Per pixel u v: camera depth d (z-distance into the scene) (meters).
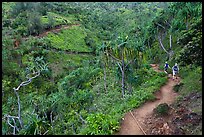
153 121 10.72
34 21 57.34
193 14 25.83
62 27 64.25
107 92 20.84
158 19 38.91
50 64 44.59
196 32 12.27
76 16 78.50
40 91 32.84
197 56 11.89
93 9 101.94
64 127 16.98
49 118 23.19
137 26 57.59
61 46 54.28
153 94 14.22
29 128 14.78
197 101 11.57
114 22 84.50
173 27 32.81
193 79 15.14
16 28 55.44
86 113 18.28
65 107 23.16
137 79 18.80
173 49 29.39
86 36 62.91
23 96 29.67
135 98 13.74
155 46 36.16
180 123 9.98
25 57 43.03
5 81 32.19
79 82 29.42
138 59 23.00
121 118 11.32
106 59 27.34
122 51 19.70
